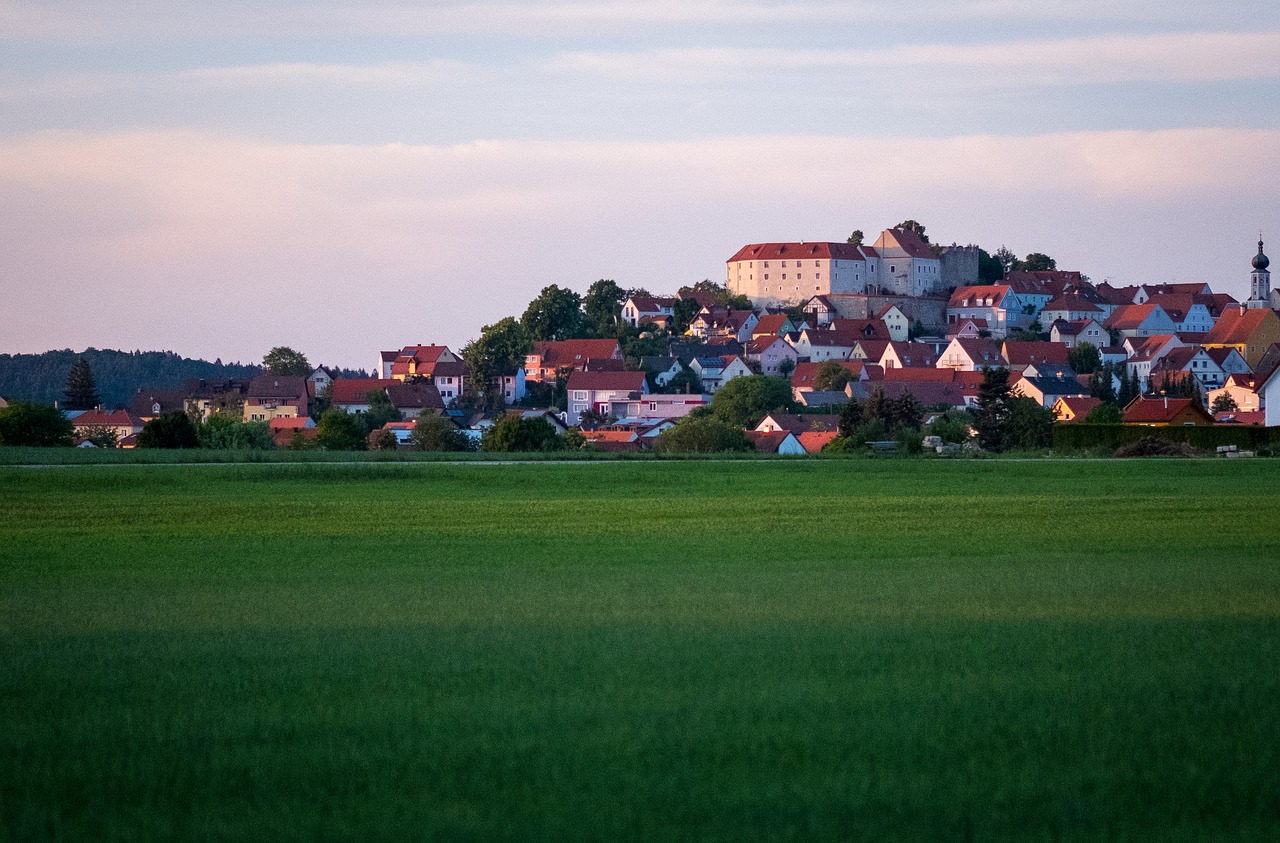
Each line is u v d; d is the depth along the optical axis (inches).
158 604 2208.4
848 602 2158.0
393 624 1971.0
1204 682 1530.5
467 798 1139.3
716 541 3137.3
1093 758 1239.5
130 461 5565.9
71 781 1196.5
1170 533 3275.1
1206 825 1080.2
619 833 1058.7
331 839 1051.9
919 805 1119.0
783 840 1044.5
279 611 2116.1
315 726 1358.3
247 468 5059.1
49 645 1817.2
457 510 3887.8
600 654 1707.7
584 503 4094.5
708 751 1259.2
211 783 1186.0
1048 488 4586.6
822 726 1343.5
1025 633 1845.5
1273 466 5482.3
